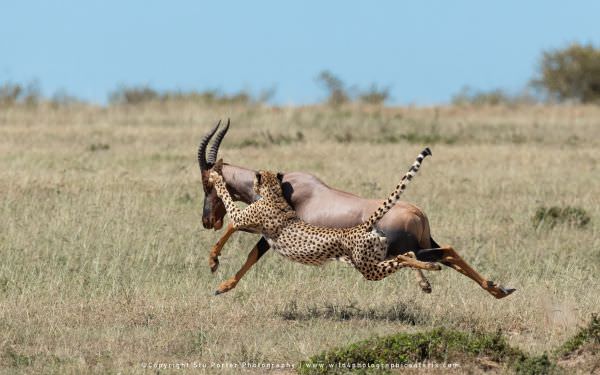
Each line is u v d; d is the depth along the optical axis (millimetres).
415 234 32469
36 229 44875
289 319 34312
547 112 121750
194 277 38844
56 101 116062
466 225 49250
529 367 27484
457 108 126000
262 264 41000
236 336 31875
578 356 29281
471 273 32750
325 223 33562
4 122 99938
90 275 38875
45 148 76125
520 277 40031
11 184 55812
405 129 96500
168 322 33375
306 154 74625
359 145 81250
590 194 59875
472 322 33812
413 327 33219
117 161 69000
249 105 118375
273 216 33000
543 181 63875
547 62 175875
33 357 29031
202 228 47062
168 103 115000
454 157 74312
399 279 39250
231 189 35656
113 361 28953
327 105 119938
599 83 172750
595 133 96500
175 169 65000
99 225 46250
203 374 27750
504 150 78625
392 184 60906
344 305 35656
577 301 36250
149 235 44594
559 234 48281
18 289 36562
